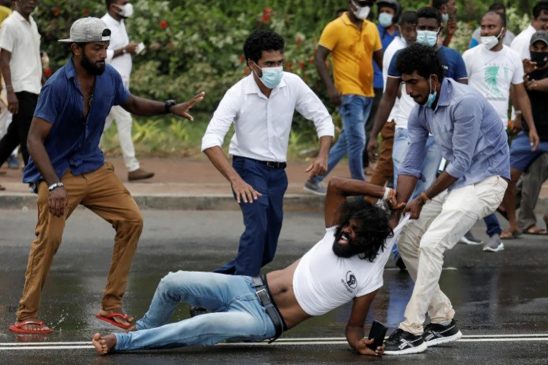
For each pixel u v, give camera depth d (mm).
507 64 19359
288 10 32031
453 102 13023
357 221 12422
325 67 22000
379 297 16062
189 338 12594
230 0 32469
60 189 13289
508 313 15227
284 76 14922
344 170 26078
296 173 25656
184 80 30312
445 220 13203
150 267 17766
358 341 12914
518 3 31062
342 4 31266
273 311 12672
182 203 22500
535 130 19734
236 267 14742
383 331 12820
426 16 17250
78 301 15461
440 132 13219
